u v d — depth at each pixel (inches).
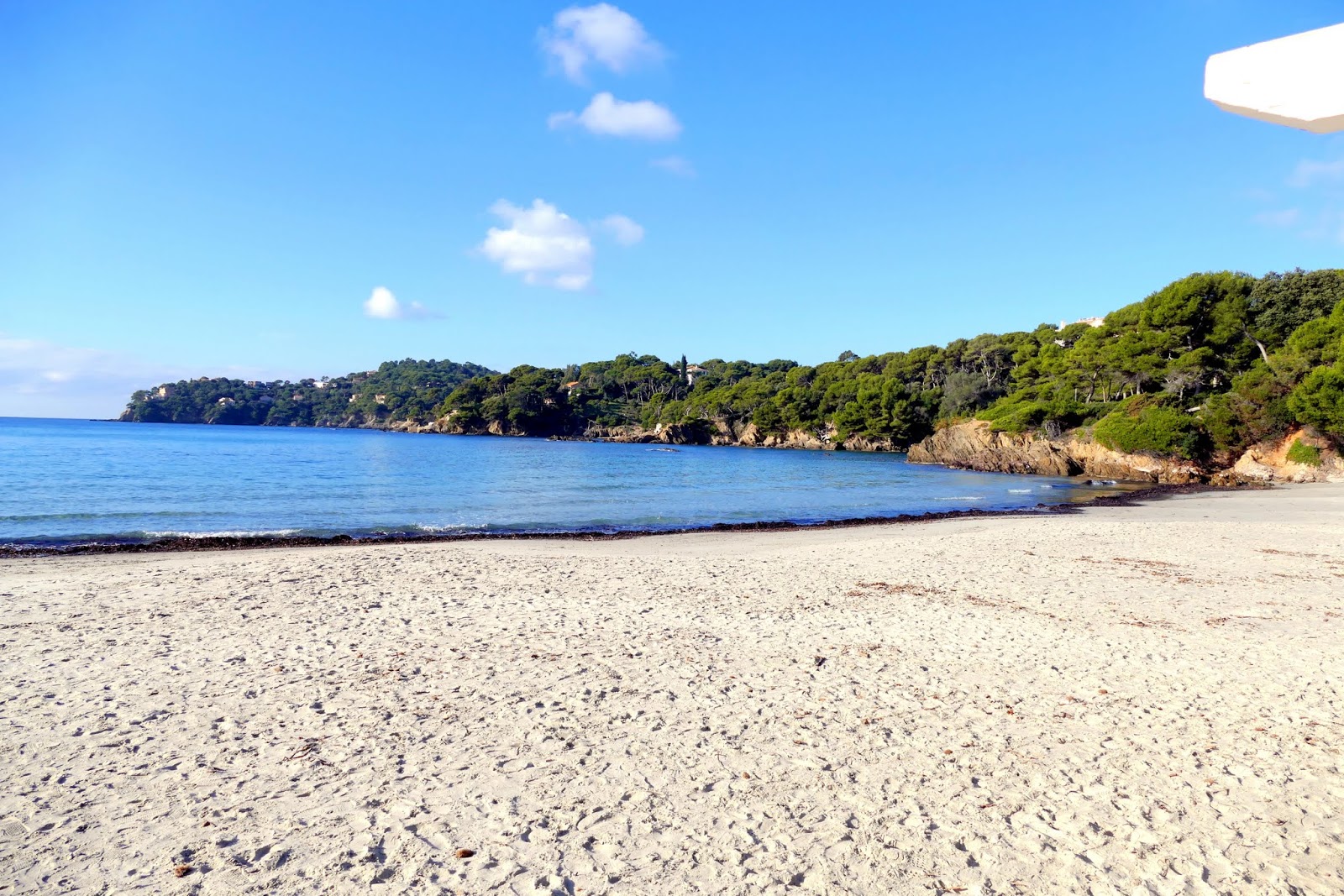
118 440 3597.4
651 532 975.6
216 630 373.7
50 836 175.2
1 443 3068.4
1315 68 70.8
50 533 829.8
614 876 162.2
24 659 318.7
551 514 1173.7
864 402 4028.1
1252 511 1157.7
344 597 457.4
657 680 303.4
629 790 205.3
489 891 155.7
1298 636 387.5
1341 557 674.2
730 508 1320.1
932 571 600.4
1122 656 346.0
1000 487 1796.3
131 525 916.0
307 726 248.5
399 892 154.8
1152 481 1964.8
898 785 210.2
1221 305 2212.1
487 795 201.0
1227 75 77.7
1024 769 220.8
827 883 160.4
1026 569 609.6
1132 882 161.5
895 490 1706.4
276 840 175.5
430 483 1644.9
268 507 1132.5
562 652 343.3
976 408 3609.7
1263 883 160.6
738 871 165.0
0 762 215.2
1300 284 2182.6
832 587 526.3
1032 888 159.3
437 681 297.4
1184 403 2154.3
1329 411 1622.8
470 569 574.2
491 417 6323.8
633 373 6879.9
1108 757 230.2
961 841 179.0
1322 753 232.7
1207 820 190.1
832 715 266.2
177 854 168.1
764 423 4724.4
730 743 239.6
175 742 233.0
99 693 277.4
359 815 188.7
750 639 373.1
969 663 332.2
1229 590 516.4
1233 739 244.4
